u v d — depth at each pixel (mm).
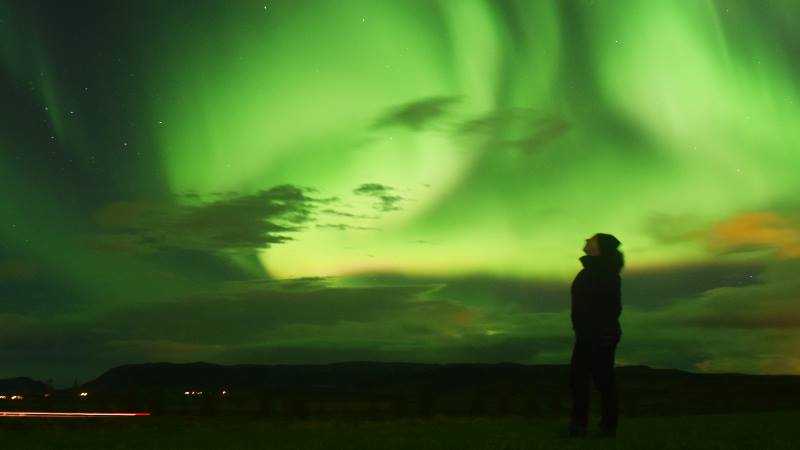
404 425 10766
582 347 6715
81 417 14422
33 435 7891
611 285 6715
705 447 5055
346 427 10359
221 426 11438
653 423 9508
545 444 5594
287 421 13859
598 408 24250
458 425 10344
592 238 6871
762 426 7957
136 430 9664
